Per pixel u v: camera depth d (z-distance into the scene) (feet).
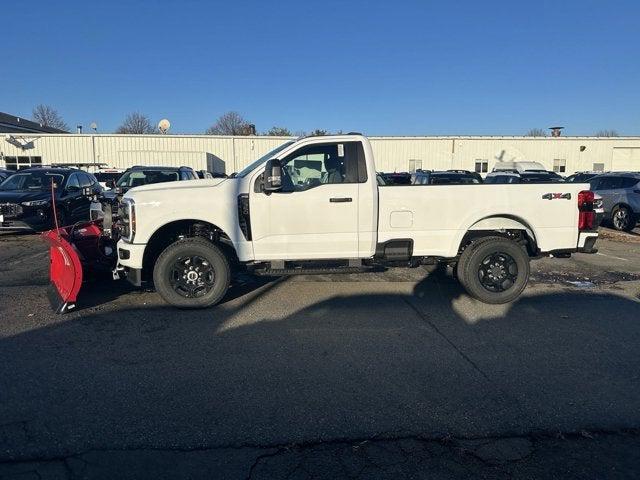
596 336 17.38
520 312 20.24
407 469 9.75
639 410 12.13
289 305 20.81
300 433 10.95
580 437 10.94
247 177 20.18
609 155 135.74
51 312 19.56
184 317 19.08
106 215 22.67
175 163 122.52
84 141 120.88
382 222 20.74
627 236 45.57
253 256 20.34
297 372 14.12
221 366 14.49
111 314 19.38
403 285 24.47
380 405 12.23
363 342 16.55
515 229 22.07
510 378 13.85
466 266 21.17
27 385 13.12
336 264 21.20
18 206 38.55
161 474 9.48
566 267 30.27
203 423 11.32
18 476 9.34
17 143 117.91
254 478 9.40
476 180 49.73
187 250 19.72
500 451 10.39
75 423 11.25
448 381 13.61
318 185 20.35
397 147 132.57
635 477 9.59
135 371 14.07
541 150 134.82
